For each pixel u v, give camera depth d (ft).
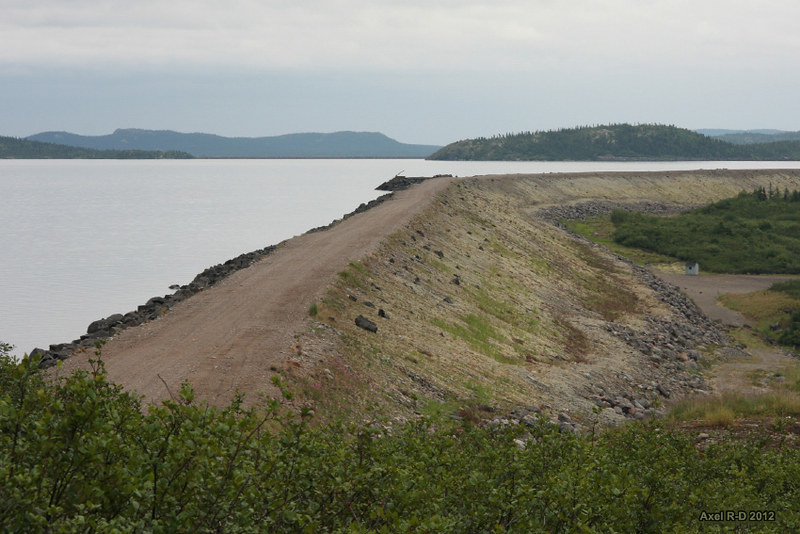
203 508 23.56
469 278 185.78
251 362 79.56
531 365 132.67
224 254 311.88
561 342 162.40
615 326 189.47
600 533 31.78
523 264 237.25
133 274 261.03
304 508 27.84
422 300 144.25
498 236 271.08
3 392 34.35
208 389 70.13
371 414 77.51
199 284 136.26
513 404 102.83
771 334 217.15
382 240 177.99
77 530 20.39
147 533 21.68
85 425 22.36
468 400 97.60
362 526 26.25
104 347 87.10
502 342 141.79
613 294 241.55
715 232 394.32
